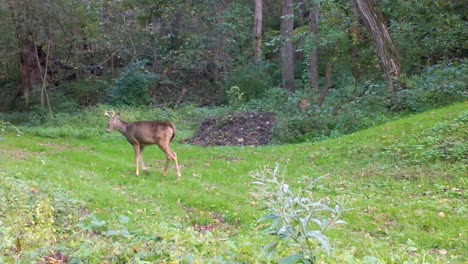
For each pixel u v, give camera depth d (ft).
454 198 30.19
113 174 38.60
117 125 38.32
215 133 58.75
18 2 82.02
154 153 49.49
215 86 103.04
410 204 29.43
